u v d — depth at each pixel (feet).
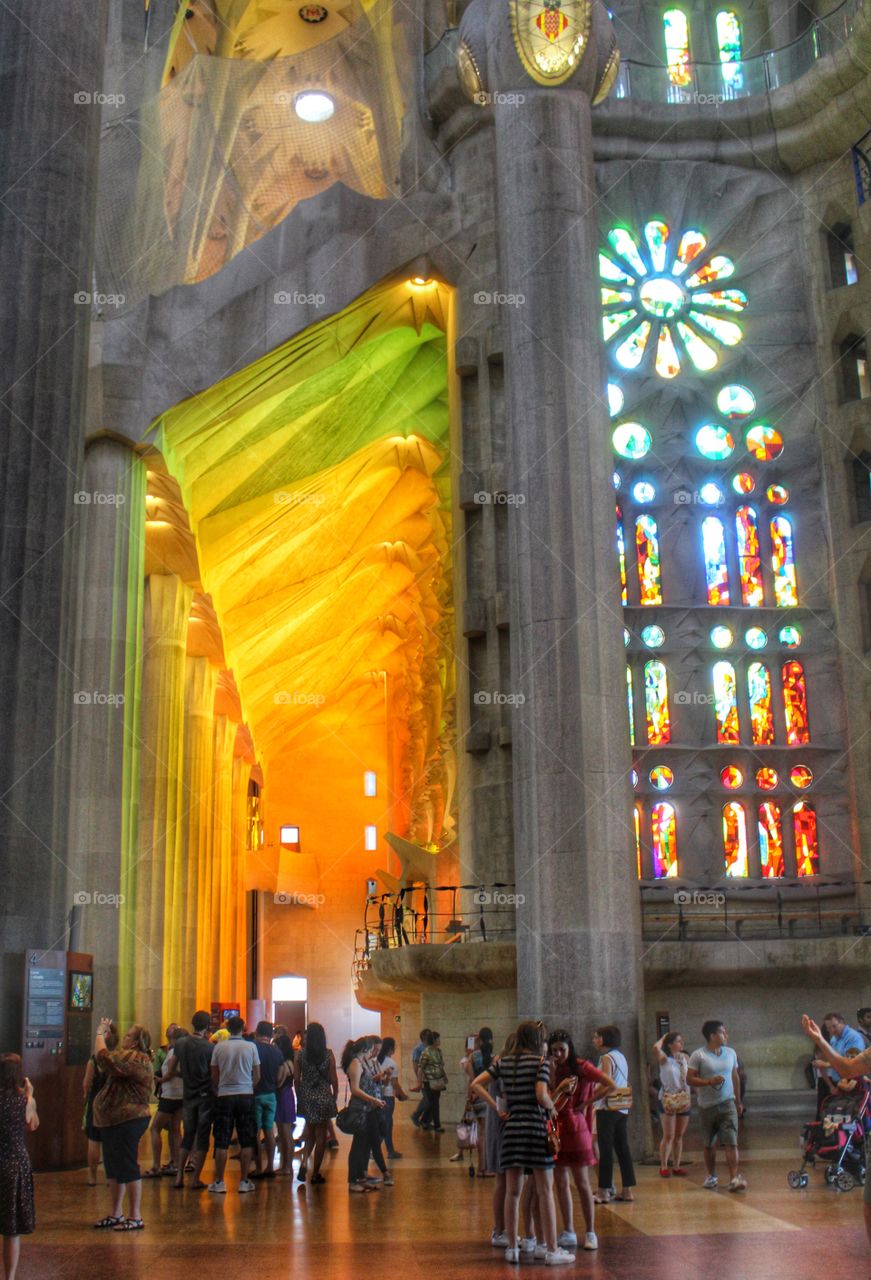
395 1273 26.94
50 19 56.80
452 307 84.99
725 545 92.79
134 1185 32.91
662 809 87.76
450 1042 72.69
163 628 99.50
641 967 59.82
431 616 135.03
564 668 60.64
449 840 115.96
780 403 94.12
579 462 63.26
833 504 91.15
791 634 91.35
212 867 129.59
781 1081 71.36
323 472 102.63
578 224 67.15
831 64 89.15
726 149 94.63
